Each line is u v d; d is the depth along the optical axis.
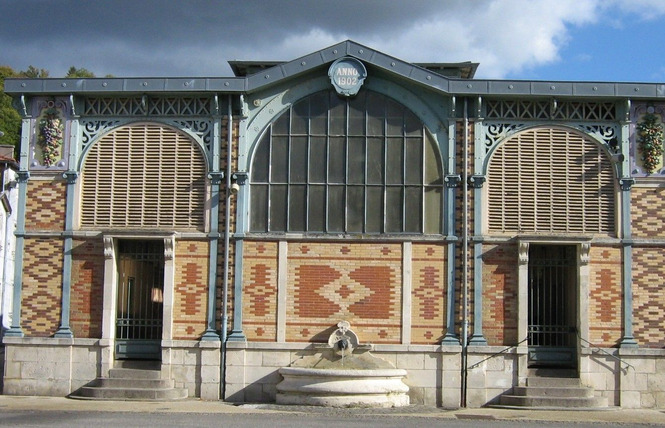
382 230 23.42
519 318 22.83
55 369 23.20
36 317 23.45
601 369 22.80
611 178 23.47
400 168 23.62
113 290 23.38
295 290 23.22
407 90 23.80
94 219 23.70
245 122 23.81
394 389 21.86
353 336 22.91
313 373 21.66
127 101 24.02
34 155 23.94
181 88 23.56
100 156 23.89
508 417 20.25
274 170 23.69
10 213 39.25
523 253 22.89
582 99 23.52
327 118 23.81
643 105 23.62
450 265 23.17
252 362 22.98
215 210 23.47
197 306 23.22
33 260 23.62
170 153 23.78
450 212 23.33
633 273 23.12
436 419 19.52
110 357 23.22
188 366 23.00
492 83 23.33
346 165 23.64
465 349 22.83
